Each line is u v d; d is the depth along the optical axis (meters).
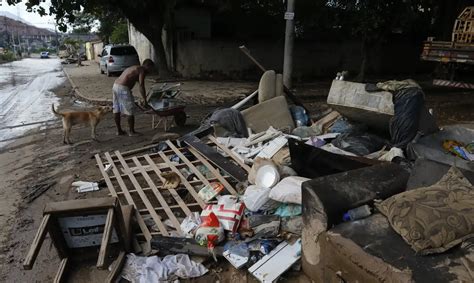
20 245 3.58
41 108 10.35
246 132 5.93
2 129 7.96
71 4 12.59
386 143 4.94
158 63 15.56
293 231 3.26
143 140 6.84
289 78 10.87
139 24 14.59
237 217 3.38
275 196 3.39
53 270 3.22
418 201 2.41
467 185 2.55
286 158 4.62
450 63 8.18
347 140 4.95
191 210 4.04
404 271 2.05
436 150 4.20
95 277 3.05
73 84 14.66
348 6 14.08
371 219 2.60
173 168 5.00
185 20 16.39
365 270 2.25
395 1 13.13
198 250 3.17
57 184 4.97
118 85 6.85
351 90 5.21
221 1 15.32
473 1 12.54
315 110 9.23
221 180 4.50
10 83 16.45
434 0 14.34
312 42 16.61
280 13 16.62
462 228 2.23
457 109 9.22
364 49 14.73
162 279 2.95
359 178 2.93
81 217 3.03
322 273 2.70
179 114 7.60
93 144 6.68
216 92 12.03
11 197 4.60
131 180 4.77
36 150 6.43
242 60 16.11
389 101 4.72
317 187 2.71
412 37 17.91
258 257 3.07
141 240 3.51
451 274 2.01
